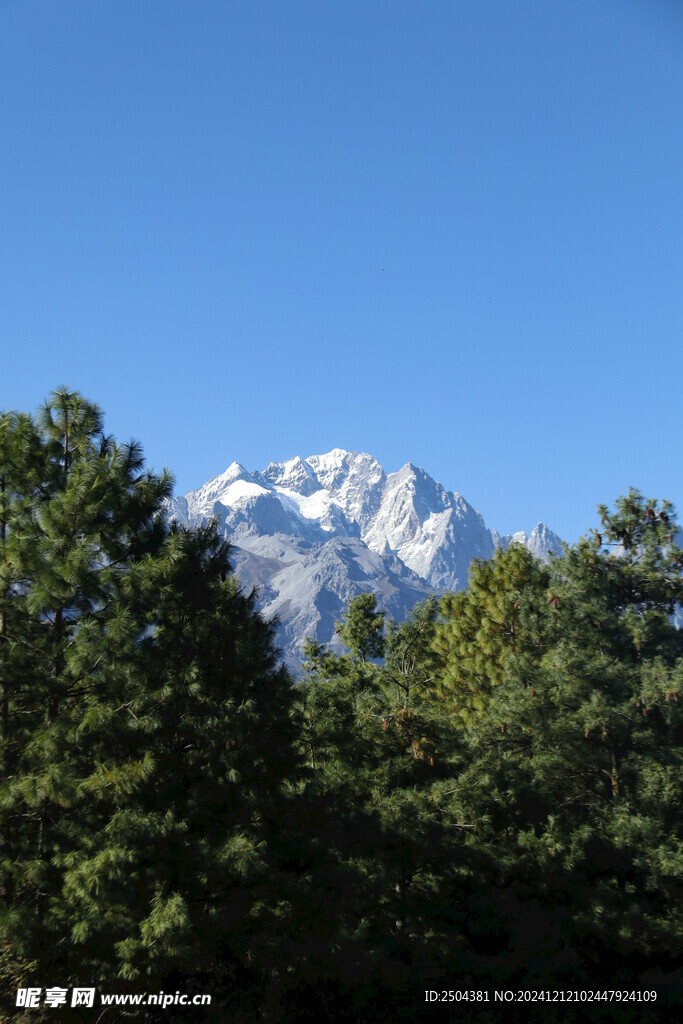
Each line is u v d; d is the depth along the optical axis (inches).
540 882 944.3
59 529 673.0
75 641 649.6
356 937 735.1
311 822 780.6
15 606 676.1
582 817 1022.4
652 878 925.8
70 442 756.0
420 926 928.3
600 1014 782.5
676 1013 790.5
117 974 589.9
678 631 1274.6
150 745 669.3
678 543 1338.6
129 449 744.3
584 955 890.7
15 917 573.6
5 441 698.2
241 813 714.2
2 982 580.7
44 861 612.1
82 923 574.9
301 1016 706.8
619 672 1117.7
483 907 924.0
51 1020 576.1
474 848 920.9
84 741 646.5
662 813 984.9
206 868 655.8
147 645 695.7
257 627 818.8
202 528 818.2
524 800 991.0
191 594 746.2
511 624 1323.8
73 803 607.5
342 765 930.1
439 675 1338.6
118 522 713.6
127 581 671.1
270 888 711.1
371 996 750.5
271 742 762.8
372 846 848.3
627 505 1374.3
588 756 1034.1
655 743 1083.9
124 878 597.6
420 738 979.3
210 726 690.2
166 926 577.0
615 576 1339.8
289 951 696.4
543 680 1114.1
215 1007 644.1
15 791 595.2
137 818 613.9
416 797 909.8
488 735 1088.2
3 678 645.9
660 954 899.4
